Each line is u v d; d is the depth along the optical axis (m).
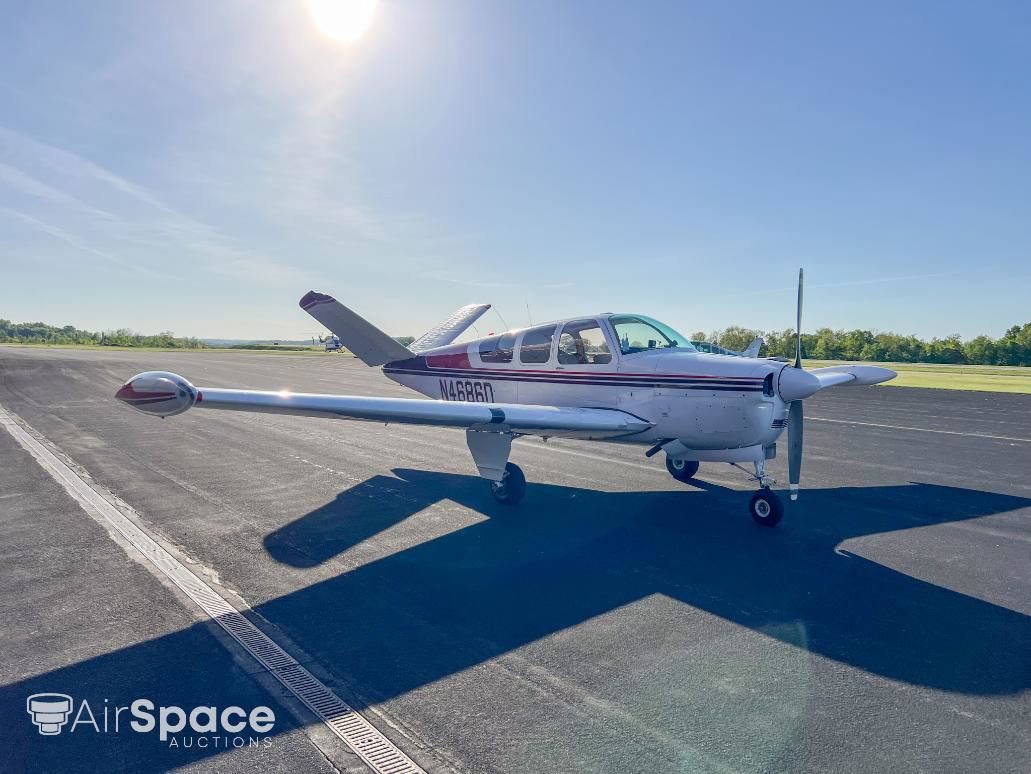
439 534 5.59
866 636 3.63
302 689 3.02
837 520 6.13
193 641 3.50
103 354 51.31
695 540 5.46
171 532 5.50
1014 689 3.06
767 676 3.17
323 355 61.19
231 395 4.62
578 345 7.19
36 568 4.58
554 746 2.58
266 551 5.06
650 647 3.48
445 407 5.54
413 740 2.63
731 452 6.15
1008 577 4.59
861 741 2.63
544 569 4.72
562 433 6.44
